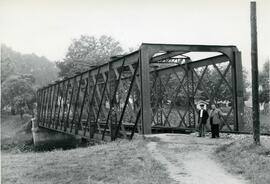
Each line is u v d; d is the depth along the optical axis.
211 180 8.84
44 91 42.94
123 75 25.78
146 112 16.02
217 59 19.22
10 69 73.00
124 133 18.12
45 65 120.19
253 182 8.46
